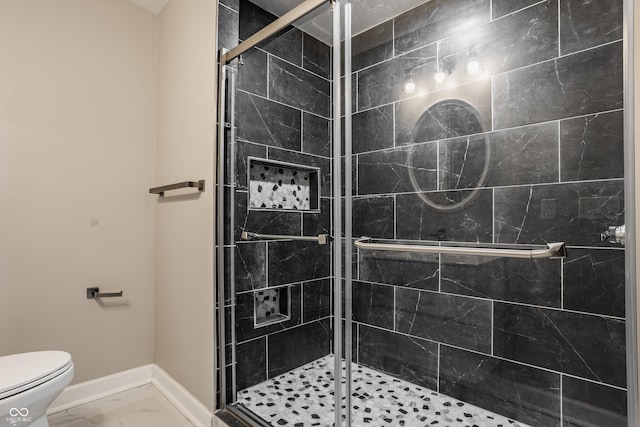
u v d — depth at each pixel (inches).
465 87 42.8
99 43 75.8
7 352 64.5
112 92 77.6
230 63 66.6
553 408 38.0
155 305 83.7
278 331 59.9
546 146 37.5
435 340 45.4
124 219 79.2
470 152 42.3
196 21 70.8
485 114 41.4
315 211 56.1
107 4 77.1
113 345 77.5
